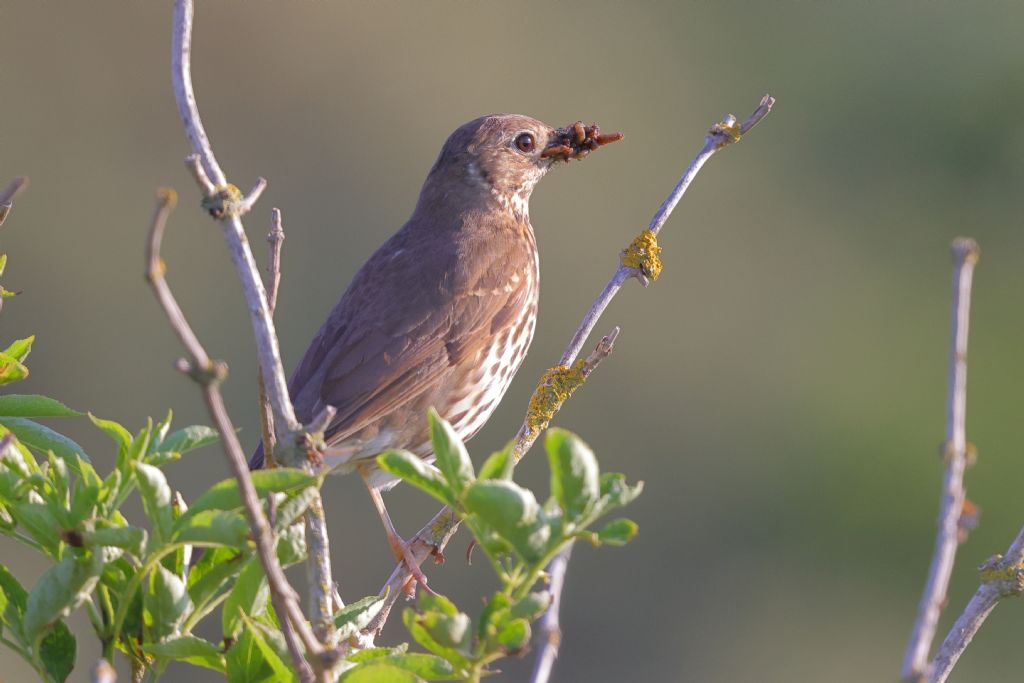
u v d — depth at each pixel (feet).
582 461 13.60
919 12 74.43
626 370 65.26
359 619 15.66
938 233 72.13
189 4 15.72
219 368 11.99
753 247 71.26
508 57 75.20
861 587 61.16
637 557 59.57
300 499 14.83
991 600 17.95
